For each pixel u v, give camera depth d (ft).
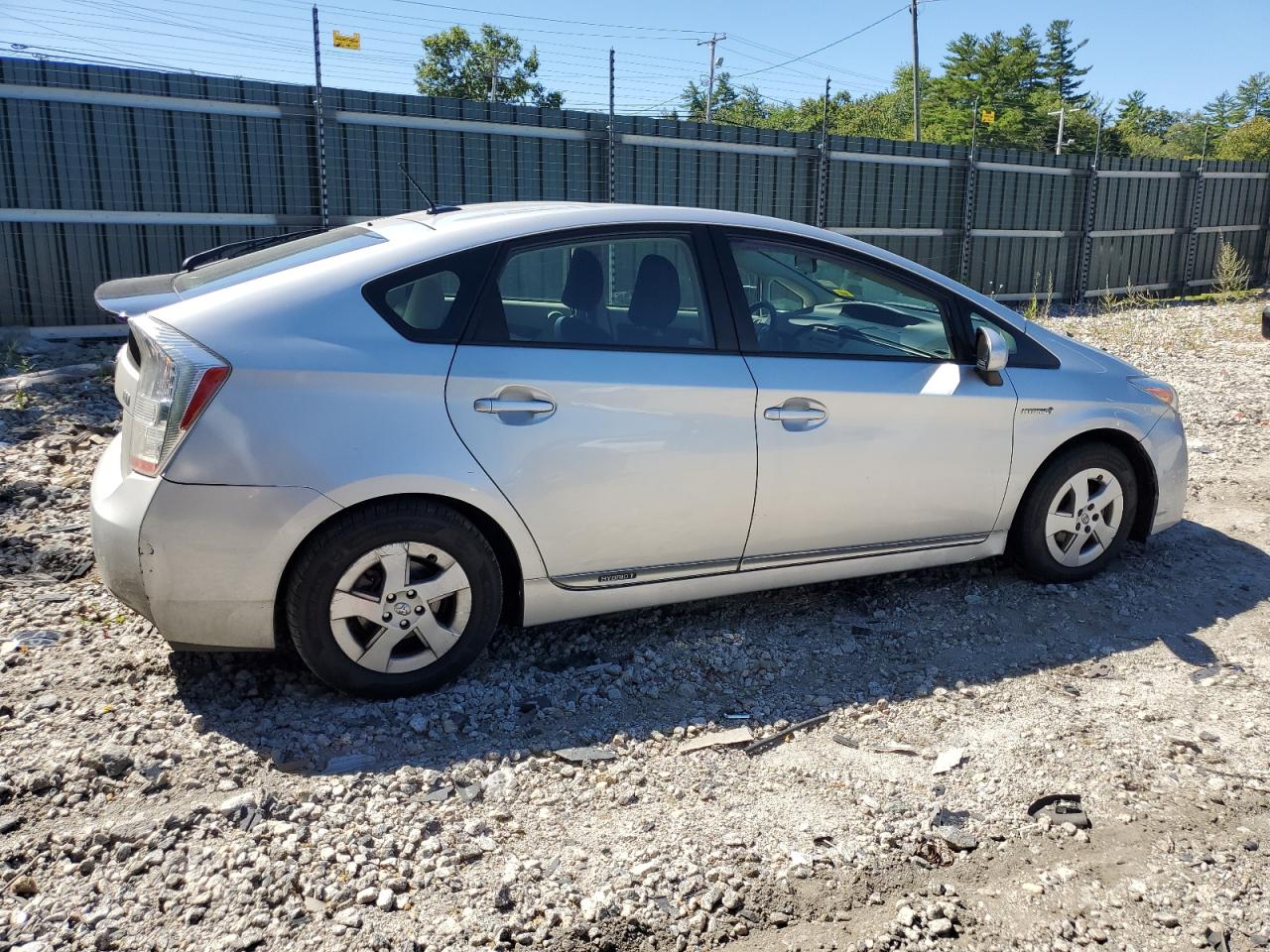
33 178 29.30
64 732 10.50
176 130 31.14
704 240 12.84
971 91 265.54
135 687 11.53
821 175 46.39
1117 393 15.17
